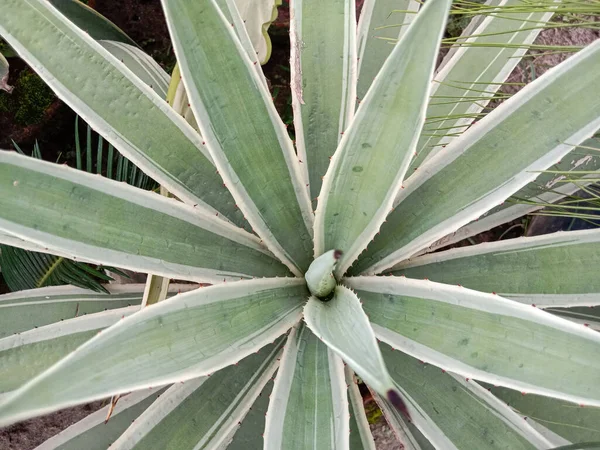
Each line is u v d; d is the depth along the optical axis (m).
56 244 0.72
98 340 0.60
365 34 1.04
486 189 0.79
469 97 0.93
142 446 0.79
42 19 0.77
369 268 0.84
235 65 0.72
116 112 0.79
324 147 0.90
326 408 0.71
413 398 0.84
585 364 0.67
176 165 0.82
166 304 0.67
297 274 0.84
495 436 0.80
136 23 1.33
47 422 1.19
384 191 0.74
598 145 1.03
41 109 1.15
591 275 0.83
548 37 1.38
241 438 0.90
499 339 0.70
